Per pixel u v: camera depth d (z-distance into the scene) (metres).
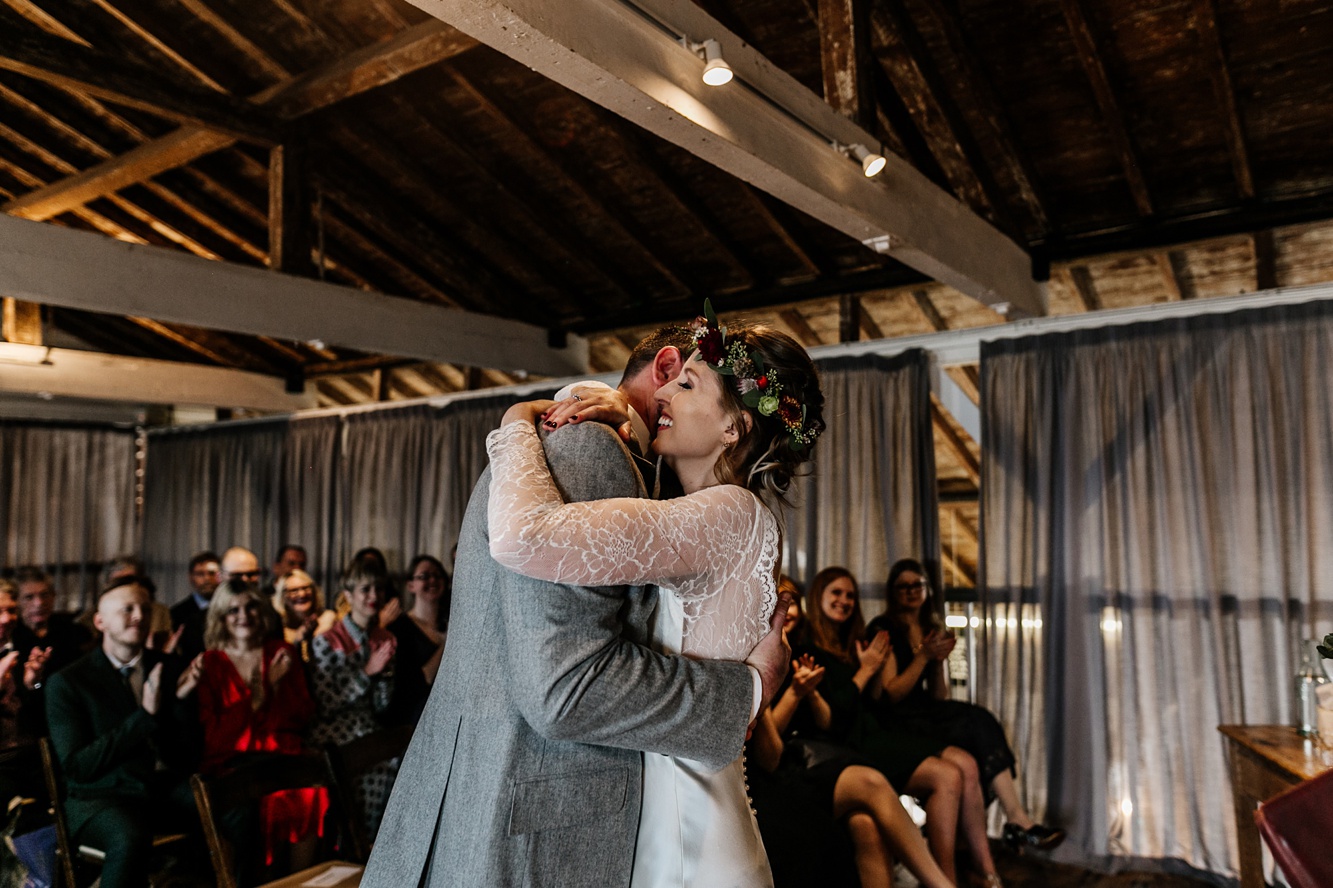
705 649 1.18
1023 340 4.45
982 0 3.82
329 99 4.70
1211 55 3.65
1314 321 3.83
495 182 5.32
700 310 6.08
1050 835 3.75
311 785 2.40
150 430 8.02
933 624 4.24
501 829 1.05
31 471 7.53
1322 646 2.43
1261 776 2.72
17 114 5.58
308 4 4.45
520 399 6.17
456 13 1.84
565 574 1.02
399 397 8.12
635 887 1.13
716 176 5.04
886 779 3.20
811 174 2.85
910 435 4.71
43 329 7.02
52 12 4.62
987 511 4.46
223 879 2.10
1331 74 3.78
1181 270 5.13
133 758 3.18
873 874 2.96
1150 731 3.98
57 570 7.57
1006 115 4.26
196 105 4.59
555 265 6.13
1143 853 3.93
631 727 1.05
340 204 5.84
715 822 1.15
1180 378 4.07
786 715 3.17
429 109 4.96
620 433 1.21
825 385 4.96
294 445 7.14
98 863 2.97
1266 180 4.40
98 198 6.32
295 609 4.96
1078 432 4.28
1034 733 4.21
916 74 3.88
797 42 4.21
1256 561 3.83
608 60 2.10
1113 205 4.66
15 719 3.39
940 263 3.65
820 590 3.96
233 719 3.36
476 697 1.13
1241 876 2.88
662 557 1.09
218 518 7.46
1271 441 3.85
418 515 6.49
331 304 4.77
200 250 6.61
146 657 3.68
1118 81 4.01
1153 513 4.09
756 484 1.31
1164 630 4.00
